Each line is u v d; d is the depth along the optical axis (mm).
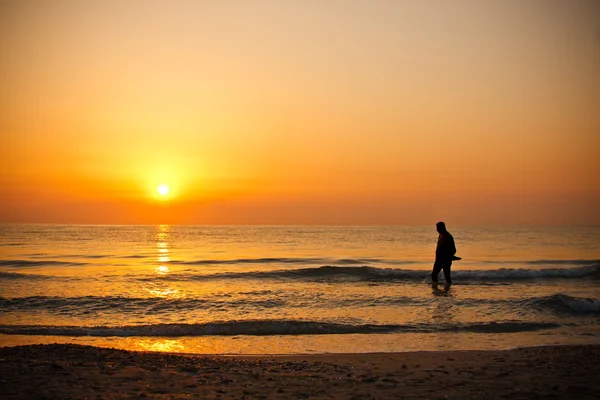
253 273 24875
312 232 99375
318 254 41219
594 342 12234
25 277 23953
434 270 22062
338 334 12930
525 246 54281
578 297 17203
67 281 22656
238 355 10805
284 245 54312
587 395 7312
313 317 14914
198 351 11266
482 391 7590
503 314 15227
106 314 15422
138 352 10266
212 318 14891
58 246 50375
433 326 13727
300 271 25109
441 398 7227
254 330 13188
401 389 7730
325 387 7840
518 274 24016
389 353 10828
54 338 12383
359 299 17812
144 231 100500
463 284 21906
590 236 82688
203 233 91750
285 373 8766
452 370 9070
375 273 24594
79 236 73812
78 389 7414
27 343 11836
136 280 23078
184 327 13141
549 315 15094
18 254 39781
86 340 12234
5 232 89250
